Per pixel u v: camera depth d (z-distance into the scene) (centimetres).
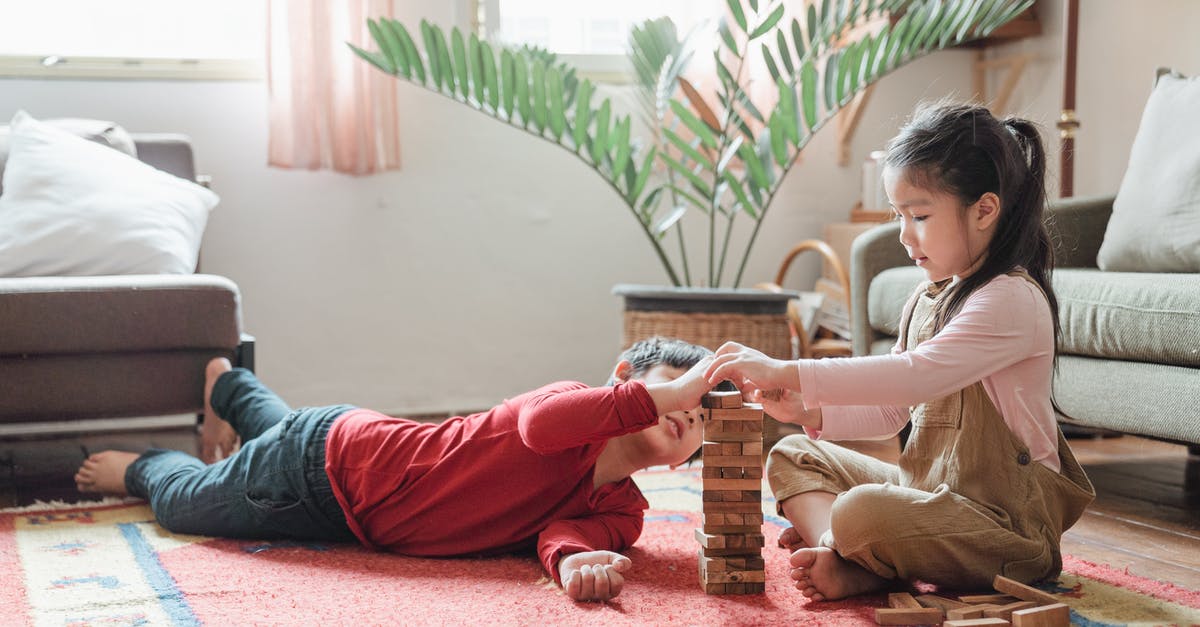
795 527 138
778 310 263
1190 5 285
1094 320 187
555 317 340
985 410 126
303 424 158
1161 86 231
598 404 132
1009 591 119
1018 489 126
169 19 315
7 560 146
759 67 325
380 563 145
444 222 328
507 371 337
